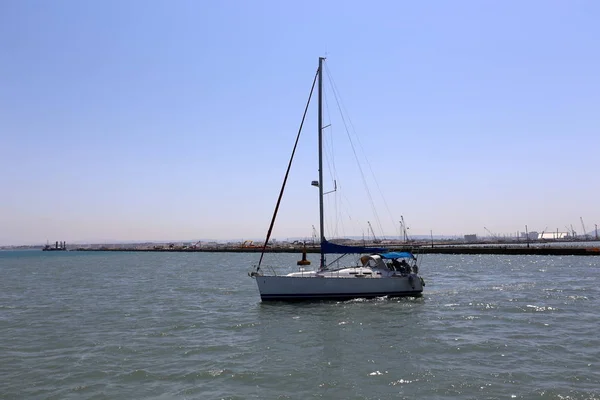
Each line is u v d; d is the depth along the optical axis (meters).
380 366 14.47
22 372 14.41
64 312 26.41
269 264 79.38
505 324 20.64
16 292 38.50
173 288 39.22
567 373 13.42
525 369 13.90
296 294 27.05
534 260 76.25
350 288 27.34
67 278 54.50
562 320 21.38
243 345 17.56
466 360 15.01
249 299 30.64
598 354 15.41
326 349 16.72
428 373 13.66
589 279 41.47
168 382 13.30
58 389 12.84
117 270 70.56
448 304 26.53
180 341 18.41
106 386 13.02
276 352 16.42
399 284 28.23
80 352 16.83
